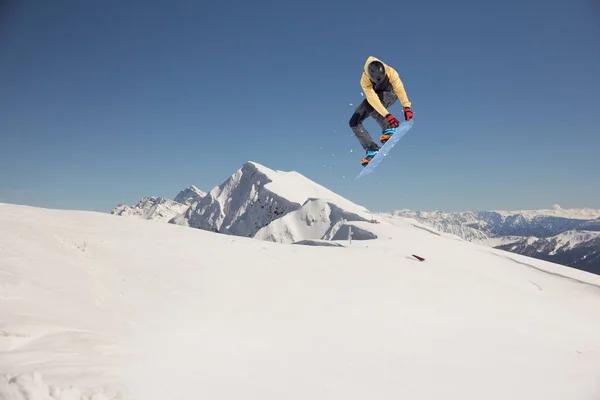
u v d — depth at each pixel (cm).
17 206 1352
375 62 751
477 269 2219
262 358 673
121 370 503
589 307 1908
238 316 845
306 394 578
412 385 688
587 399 777
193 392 504
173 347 624
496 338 1082
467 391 712
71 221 1273
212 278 1042
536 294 1966
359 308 1070
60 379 438
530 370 895
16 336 509
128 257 1023
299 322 889
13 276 681
